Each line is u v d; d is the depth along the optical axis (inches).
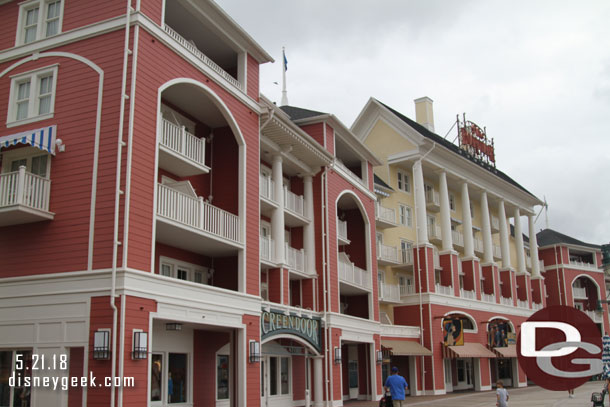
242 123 858.1
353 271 1213.7
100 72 679.7
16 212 636.1
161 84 701.9
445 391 1487.5
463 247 1814.7
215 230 782.5
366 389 1266.0
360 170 1369.3
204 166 789.9
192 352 824.9
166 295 660.7
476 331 1664.6
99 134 659.4
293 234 1130.0
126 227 619.5
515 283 1956.2
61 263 642.8
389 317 1535.4
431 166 1673.2
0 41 756.6
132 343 604.4
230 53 897.5
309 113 1205.1
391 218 1510.8
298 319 979.9
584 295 2438.5
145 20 686.5
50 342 623.8
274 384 1026.7
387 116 1654.8
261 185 968.9
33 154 697.0
